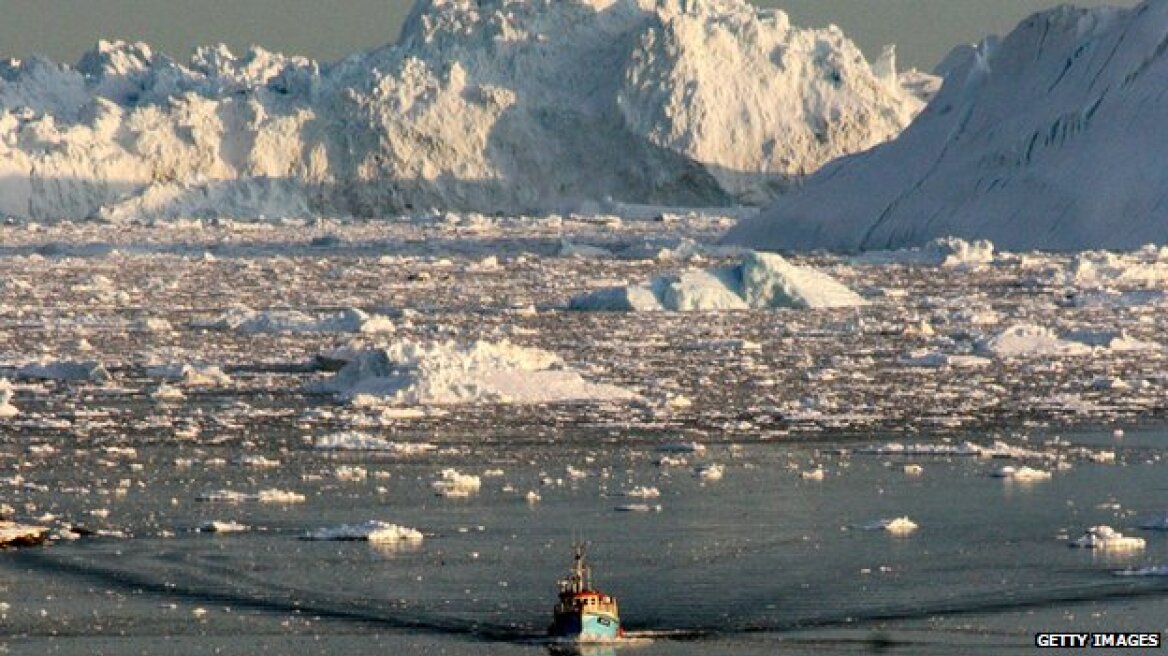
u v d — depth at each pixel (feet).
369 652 634.43
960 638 646.74
